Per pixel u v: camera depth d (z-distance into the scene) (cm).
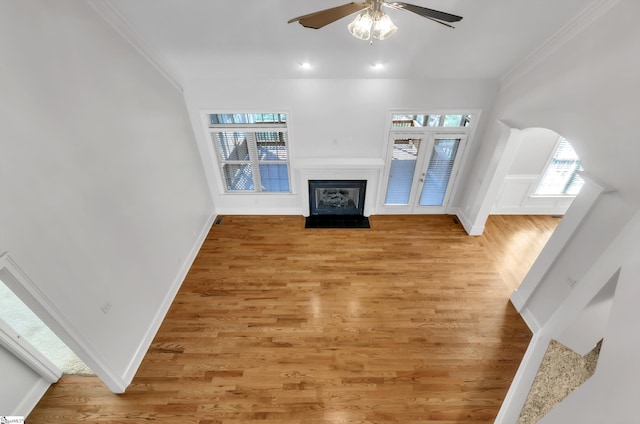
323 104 433
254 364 306
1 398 243
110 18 271
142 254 316
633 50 227
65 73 224
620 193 237
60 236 218
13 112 187
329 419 265
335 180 495
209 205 512
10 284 189
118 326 277
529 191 507
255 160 493
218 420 264
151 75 338
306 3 274
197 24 302
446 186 511
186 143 427
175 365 305
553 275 311
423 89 418
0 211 179
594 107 262
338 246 463
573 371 139
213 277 409
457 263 431
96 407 271
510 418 190
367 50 353
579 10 267
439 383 291
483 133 451
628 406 75
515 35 315
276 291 388
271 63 378
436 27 310
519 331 339
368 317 354
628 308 98
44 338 323
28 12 199
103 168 260
